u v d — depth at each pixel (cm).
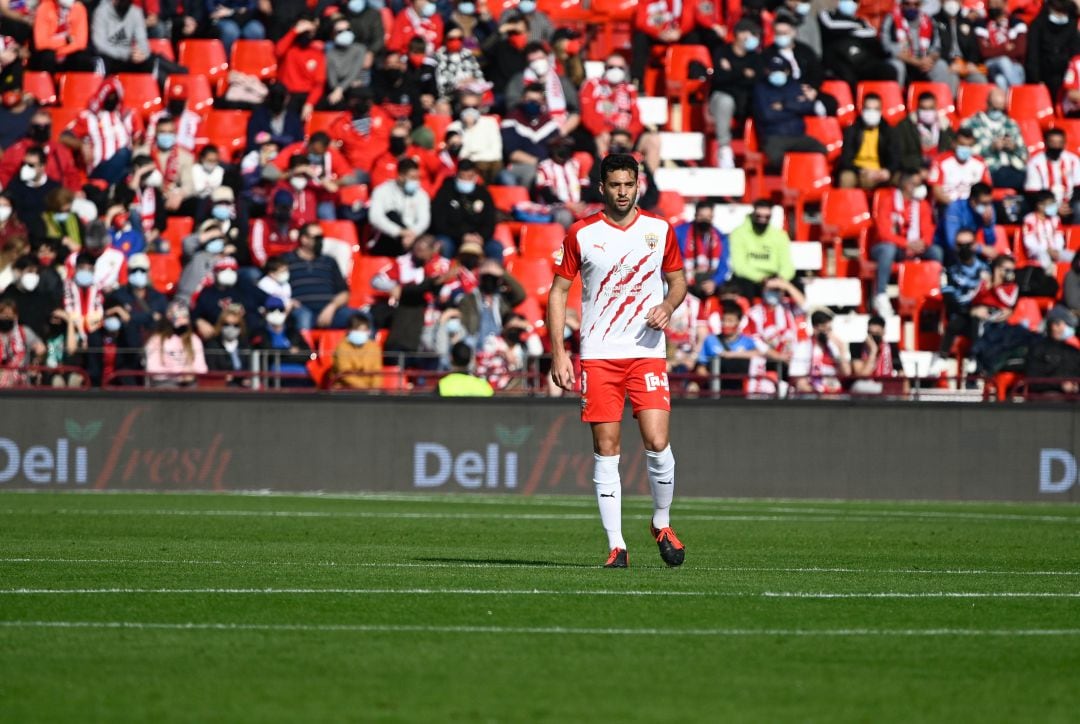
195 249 6875
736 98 8019
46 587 2823
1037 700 1877
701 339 6850
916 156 7756
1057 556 3906
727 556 3778
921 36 8338
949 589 2977
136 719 1706
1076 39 8519
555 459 6372
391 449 6366
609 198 3089
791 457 6444
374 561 3422
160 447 6331
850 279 7525
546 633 2311
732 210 7625
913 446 6462
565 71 7919
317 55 7762
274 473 6353
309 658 2088
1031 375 6650
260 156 7375
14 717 1712
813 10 8281
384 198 7094
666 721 1725
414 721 1700
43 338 6494
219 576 3023
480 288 6762
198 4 8225
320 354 6619
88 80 7881
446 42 7862
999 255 7312
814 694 1892
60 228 6912
